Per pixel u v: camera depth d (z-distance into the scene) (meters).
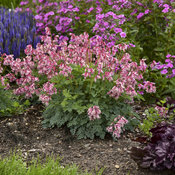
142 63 3.46
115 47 3.53
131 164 3.00
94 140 3.49
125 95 3.51
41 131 3.67
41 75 4.18
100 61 3.38
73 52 3.67
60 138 3.52
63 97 3.69
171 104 3.93
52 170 2.68
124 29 4.84
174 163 2.64
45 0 6.05
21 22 5.72
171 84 4.54
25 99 4.39
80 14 5.50
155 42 4.94
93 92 3.47
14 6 7.85
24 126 3.75
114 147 3.32
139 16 4.71
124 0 4.90
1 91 3.96
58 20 5.63
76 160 3.08
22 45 5.14
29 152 3.22
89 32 5.35
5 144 3.36
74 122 3.51
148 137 3.53
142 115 4.07
